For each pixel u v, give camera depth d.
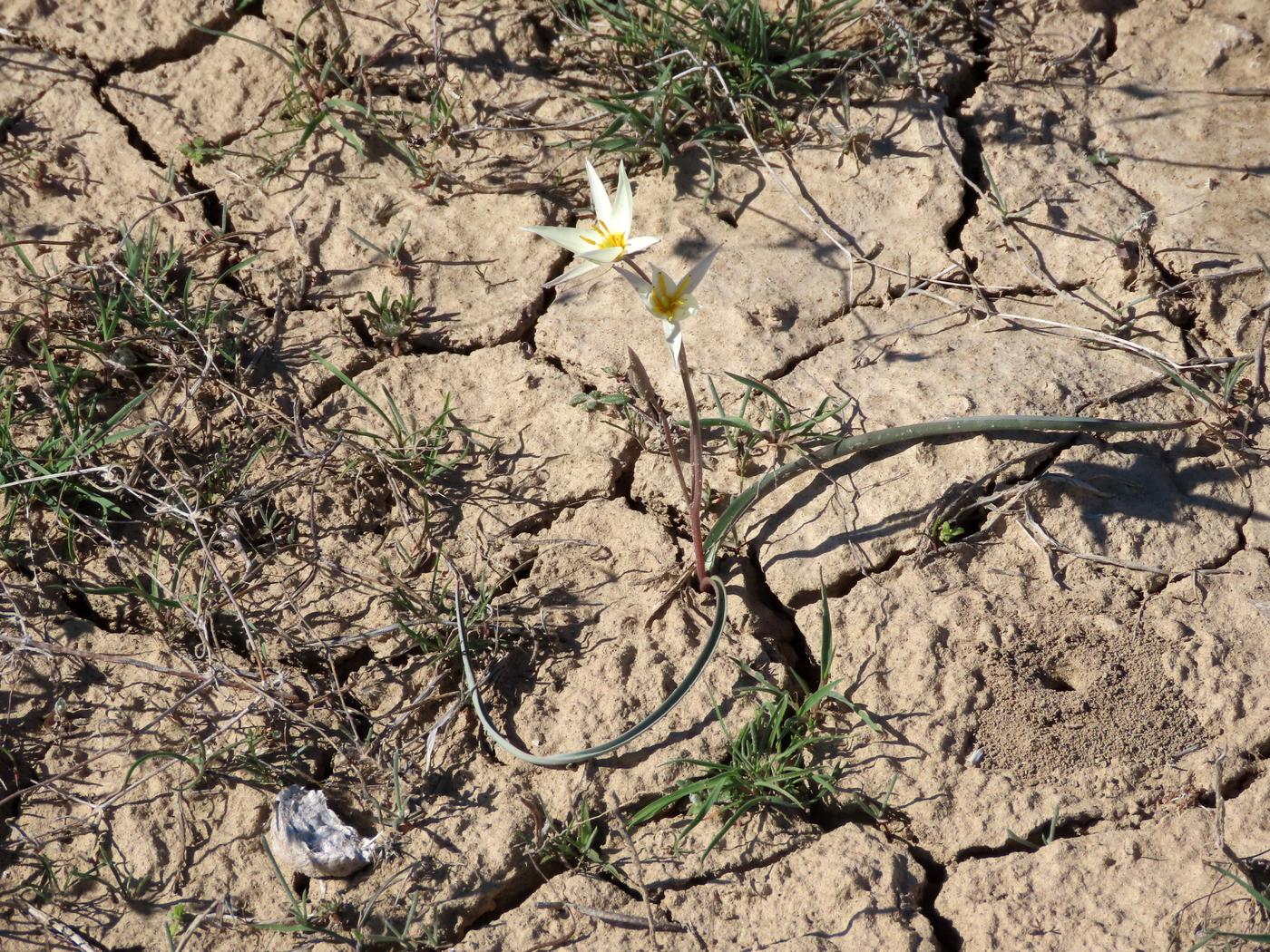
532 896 1.42
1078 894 1.41
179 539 1.48
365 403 1.51
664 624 1.46
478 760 1.44
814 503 1.47
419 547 1.48
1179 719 1.43
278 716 1.45
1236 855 1.41
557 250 1.54
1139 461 1.48
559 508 1.49
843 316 1.52
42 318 1.52
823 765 1.43
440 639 1.46
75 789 1.44
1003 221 1.54
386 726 1.45
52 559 1.48
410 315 1.53
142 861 1.42
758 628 1.46
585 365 1.51
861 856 1.42
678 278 1.53
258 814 1.43
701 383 1.50
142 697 1.45
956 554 1.46
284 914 1.42
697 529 1.45
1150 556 1.46
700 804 1.42
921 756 1.43
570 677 1.45
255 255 1.54
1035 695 1.44
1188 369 1.49
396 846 1.42
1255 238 1.52
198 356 1.52
